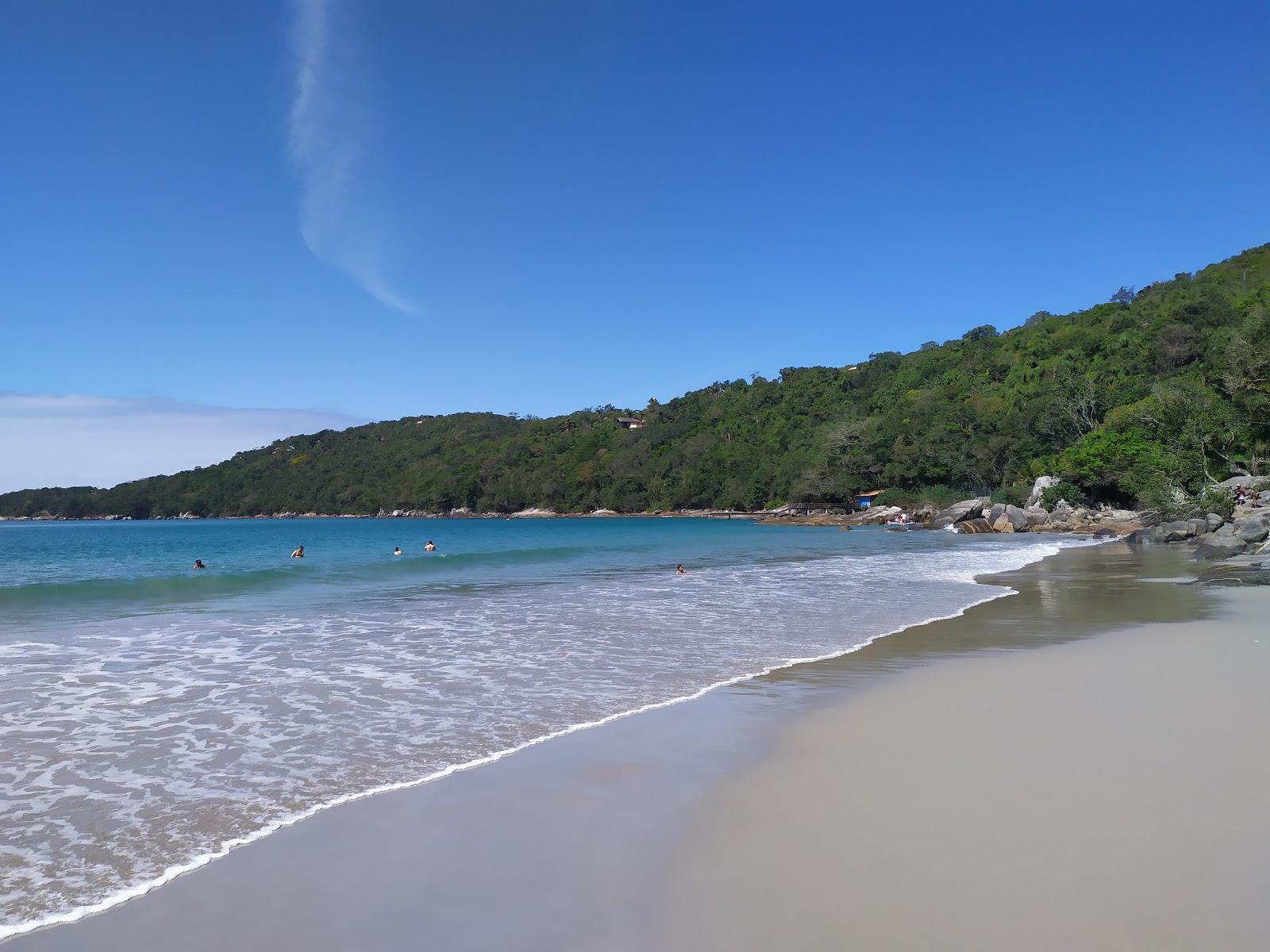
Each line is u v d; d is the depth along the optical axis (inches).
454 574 1045.8
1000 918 155.6
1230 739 268.5
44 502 7431.1
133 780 245.1
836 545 1775.3
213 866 186.2
